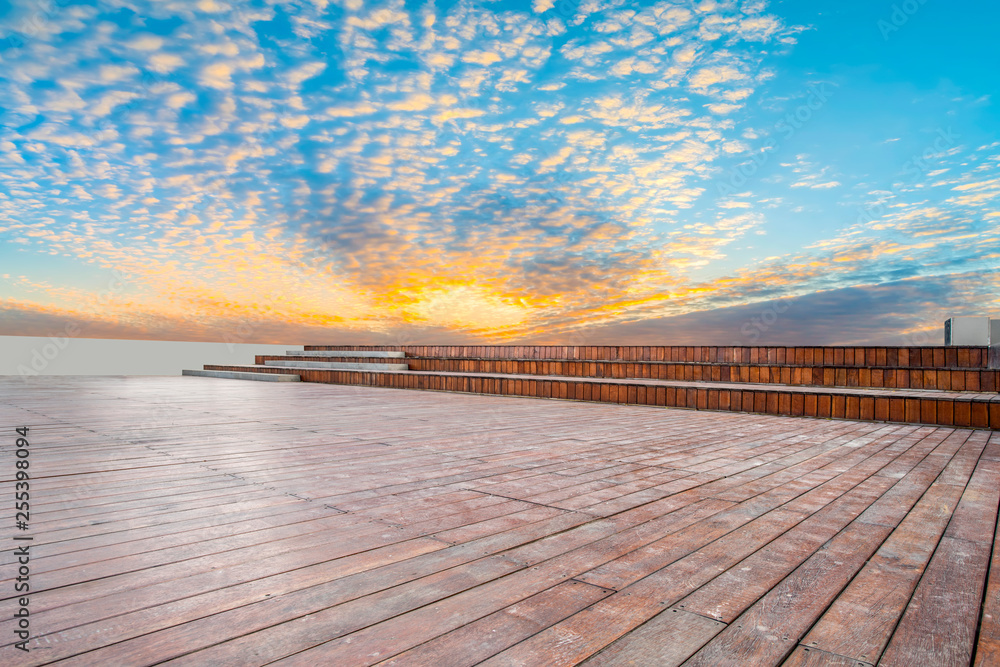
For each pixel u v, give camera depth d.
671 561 2.23
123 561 2.15
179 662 1.45
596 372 12.88
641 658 1.50
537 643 1.57
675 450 4.88
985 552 2.35
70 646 1.52
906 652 1.54
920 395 7.21
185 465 3.99
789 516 2.87
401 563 2.17
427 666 1.45
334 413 7.52
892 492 3.40
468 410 8.16
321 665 1.45
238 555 2.23
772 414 7.96
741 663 1.48
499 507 2.99
